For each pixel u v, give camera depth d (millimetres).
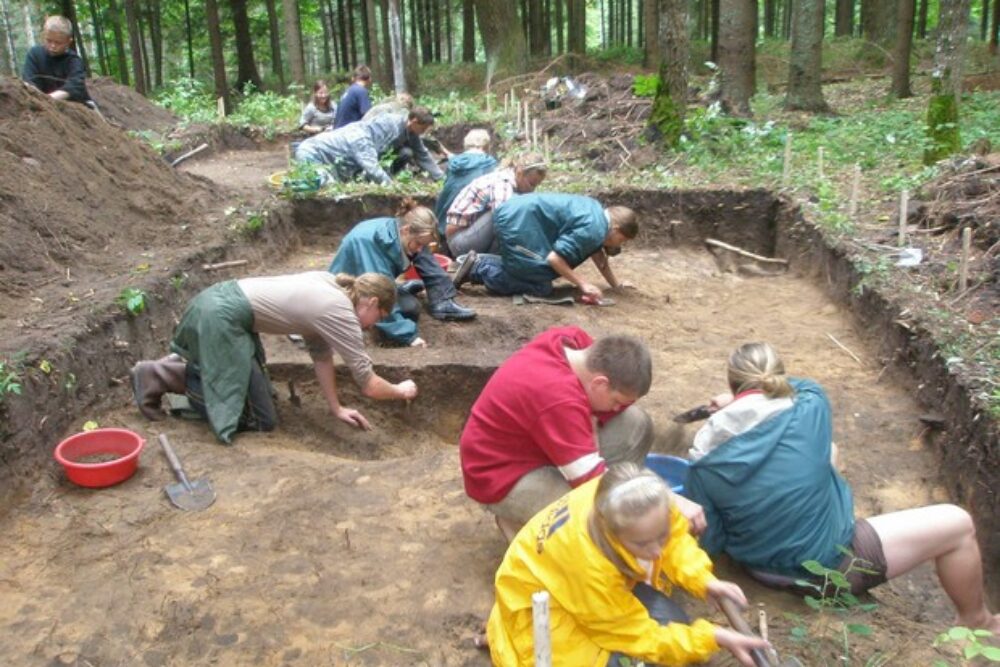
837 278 6523
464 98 19562
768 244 8445
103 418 4656
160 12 27062
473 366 5508
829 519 3018
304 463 4289
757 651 2369
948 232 6422
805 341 5941
